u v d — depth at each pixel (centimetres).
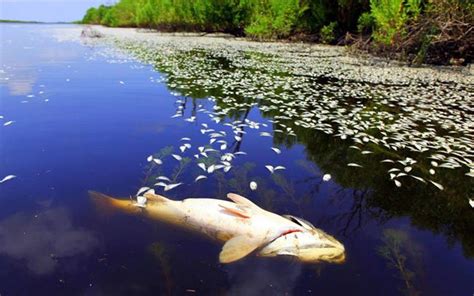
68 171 399
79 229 293
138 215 313
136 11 4525
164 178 381
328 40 2017
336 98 813
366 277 249
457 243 299
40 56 1420
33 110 638
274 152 486
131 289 231
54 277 240
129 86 873
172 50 1778
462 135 586
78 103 699
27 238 279
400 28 1369
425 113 709
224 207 302
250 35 2480
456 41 1250
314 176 420
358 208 351
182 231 293
